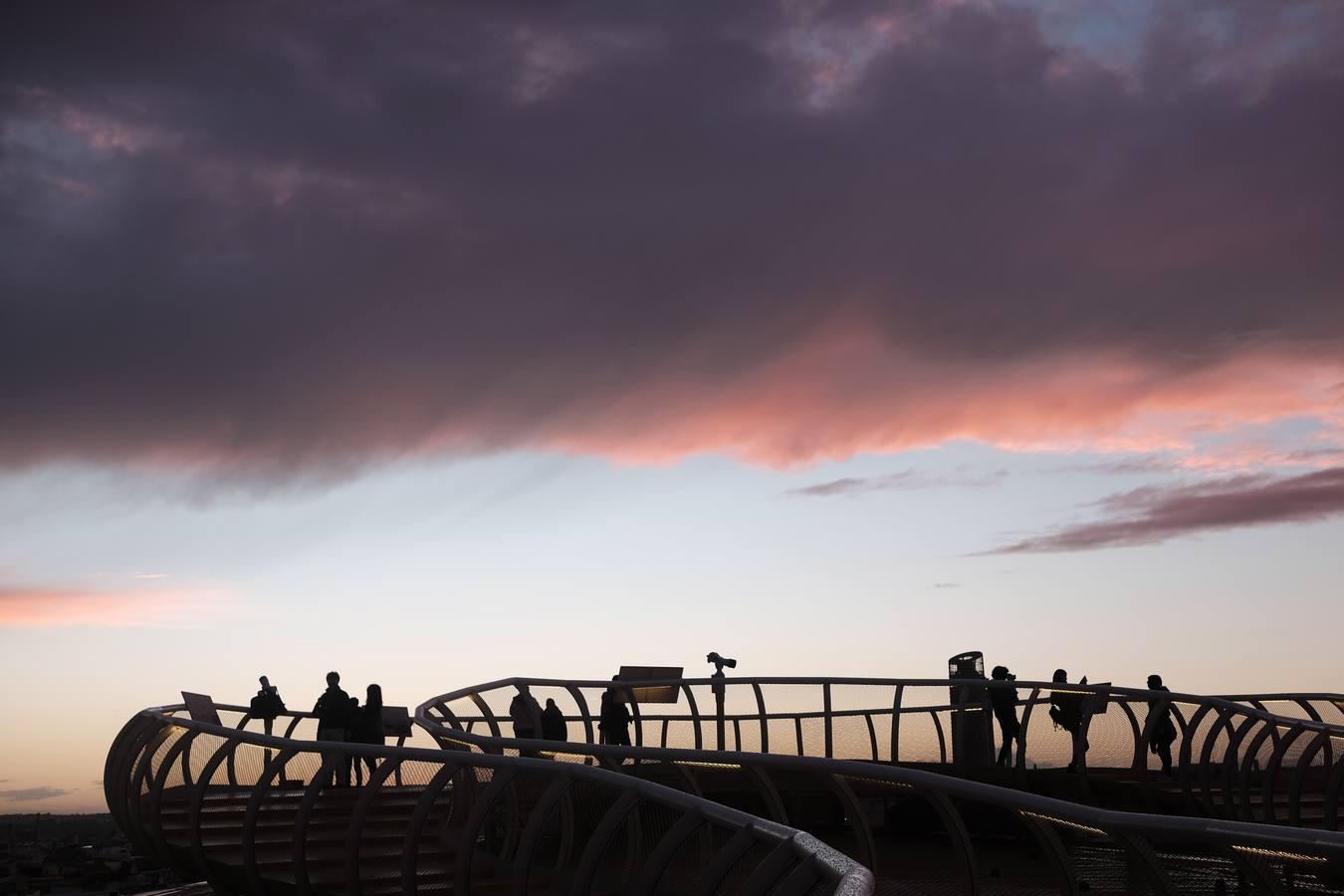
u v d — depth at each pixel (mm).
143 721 17984
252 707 19672
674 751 11102
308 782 15461
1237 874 5531
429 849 12500
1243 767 14609
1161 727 16438
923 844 14461
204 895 15914
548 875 10383
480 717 18703
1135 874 6516
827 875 5172
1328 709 16953
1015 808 7676
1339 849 4801
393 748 11539
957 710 18656
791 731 19703
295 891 12312
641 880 7824
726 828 7719
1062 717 17547
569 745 11625
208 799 14922
